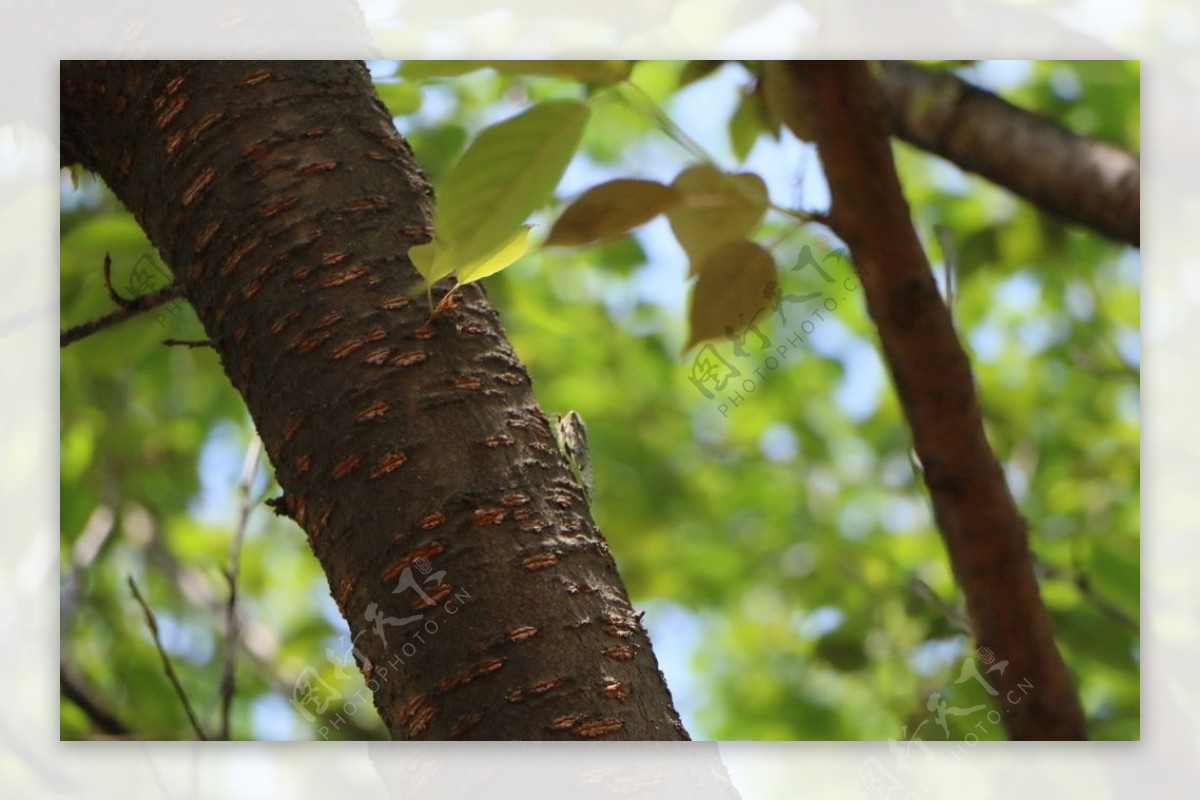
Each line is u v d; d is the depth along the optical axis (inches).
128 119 76.6
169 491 161.2
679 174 69.4
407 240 74.5
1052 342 174.7
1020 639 81.6
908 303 76.2
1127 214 87.3
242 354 74.6
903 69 89.8
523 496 72.9
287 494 74.2
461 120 139.6
